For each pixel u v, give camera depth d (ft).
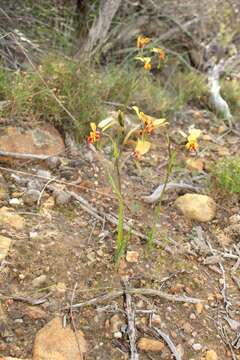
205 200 2.56
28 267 2.06
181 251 2.30
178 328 1.99
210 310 2.08
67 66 3.03
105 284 2.07
